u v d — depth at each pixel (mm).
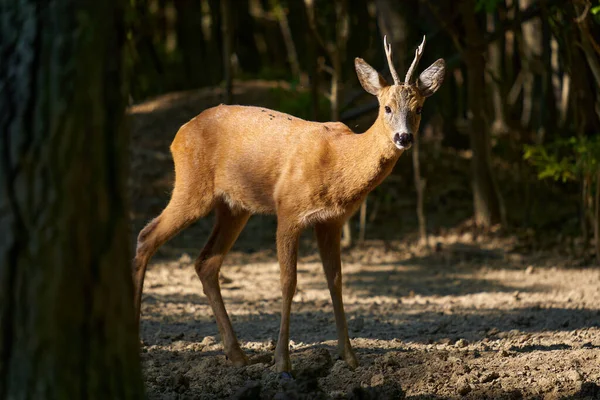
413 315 12586
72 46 5434
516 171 22109
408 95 8805
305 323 11969
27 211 5410
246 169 9320
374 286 15078
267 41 31312
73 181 5477
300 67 25766
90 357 5609
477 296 13961
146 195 19953
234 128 9492
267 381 8461
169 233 9625
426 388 8258
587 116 17172
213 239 9906
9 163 5414
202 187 9570
